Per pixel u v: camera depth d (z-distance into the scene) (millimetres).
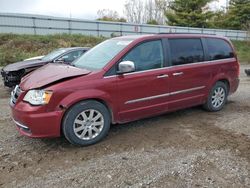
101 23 28125
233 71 6375
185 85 5379
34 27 24891
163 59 5055
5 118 5734
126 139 4605
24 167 3705
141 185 3275
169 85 5109
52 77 4211
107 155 4039
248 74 12656
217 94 6141
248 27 37812
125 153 4094
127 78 4570
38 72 4695
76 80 4176
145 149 4227
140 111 4840
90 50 5449
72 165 3754
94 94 4254
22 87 4281
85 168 3666
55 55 9320
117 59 4551
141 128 5105
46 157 3988
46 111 3979
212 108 6094
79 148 4285
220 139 4621
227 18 43719
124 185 3277
